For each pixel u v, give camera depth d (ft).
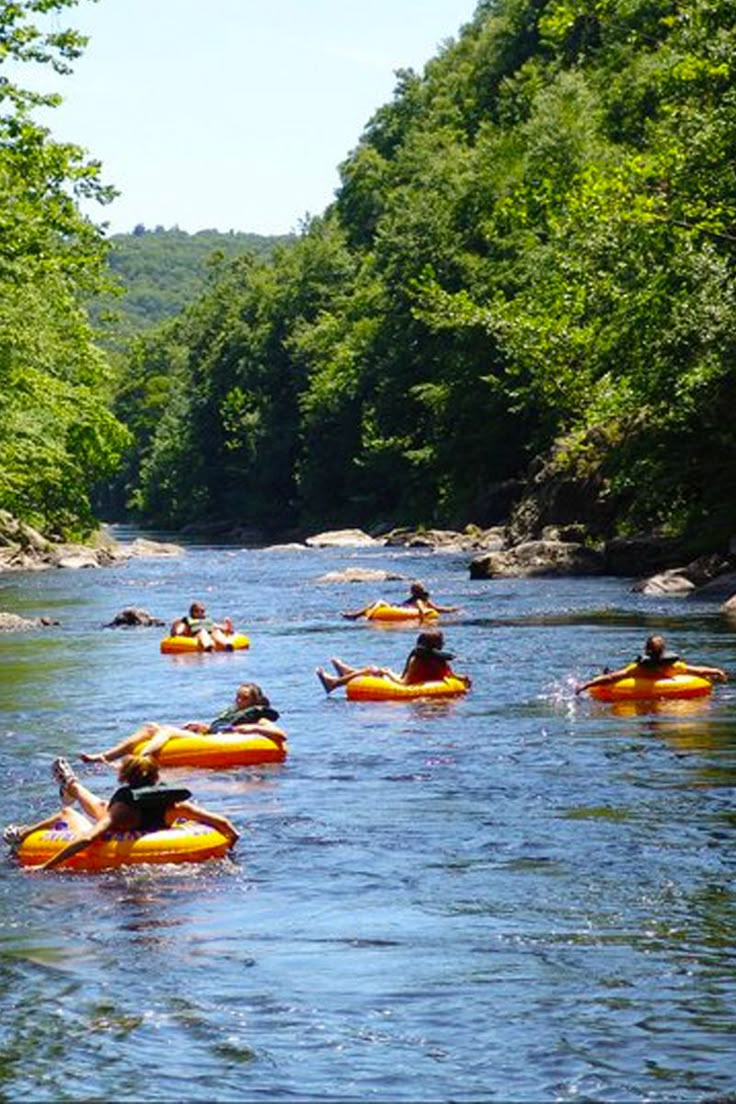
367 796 48.03
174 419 484.33
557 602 118.21
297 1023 28.14
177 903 36.47
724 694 67.72
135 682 79.71
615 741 56.70
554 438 224.94
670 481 146.92
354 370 340.39
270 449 396.37
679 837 41.32
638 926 33.45
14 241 134.31
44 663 89.30
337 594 139.74
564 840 41.34
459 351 265.95
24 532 211.82
